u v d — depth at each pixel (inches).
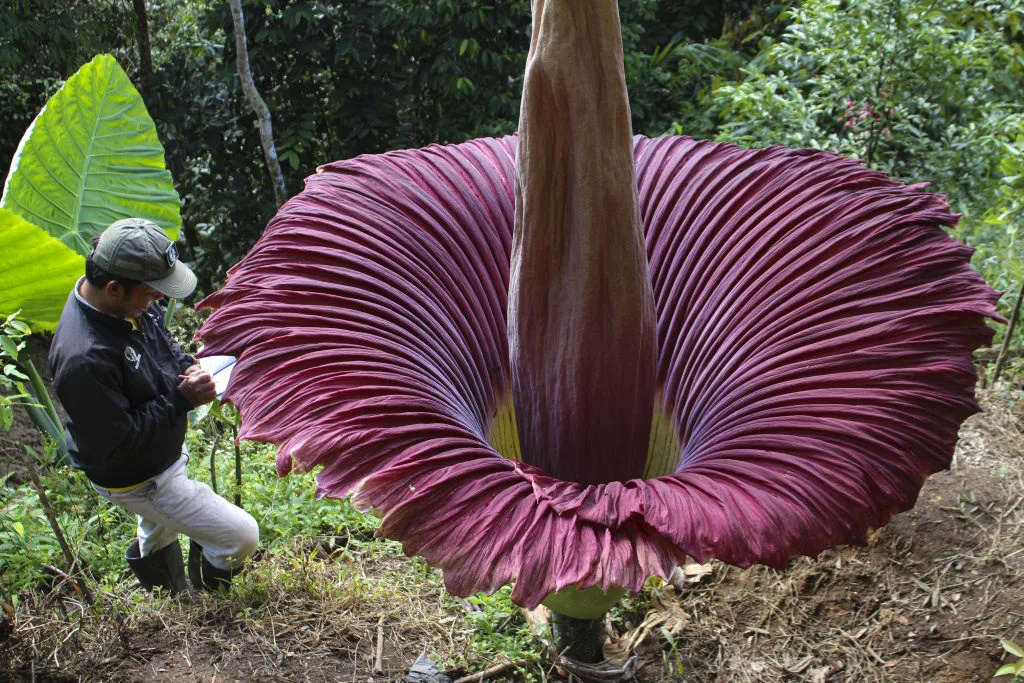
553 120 79.7
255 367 78.5
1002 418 158.6
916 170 252.5
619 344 84.8
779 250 94.7
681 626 130.6
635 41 390.0
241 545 131.1
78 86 182.7
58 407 215.2
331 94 353.4
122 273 111.9
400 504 68.7
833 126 292.0
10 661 113.4
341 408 74.8
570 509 68.6
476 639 126.6
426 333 88.7
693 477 74.4
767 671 123.1
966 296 81.7
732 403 86.4
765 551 67.1
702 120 350.3
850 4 257.9
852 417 76.2
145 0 375.2
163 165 193.8
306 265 88.0
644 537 67.3
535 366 88.2
